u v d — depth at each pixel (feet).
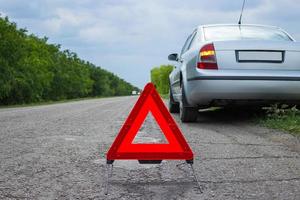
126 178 13.28
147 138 21.38
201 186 12.32
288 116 25.39
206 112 34.22
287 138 20.44
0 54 163.73
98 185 12.57
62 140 21.54
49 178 13.44
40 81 223.51
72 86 331.36
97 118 36.22
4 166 15.26
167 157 12.93
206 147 18.37
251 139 20.39
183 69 27.50
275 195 11.41
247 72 23.54
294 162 15.24
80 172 14.19
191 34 30.32
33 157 16.88
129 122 12.98
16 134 24.61
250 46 23.75
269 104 24.95
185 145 12.92
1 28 164.66
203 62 23.95
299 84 23.53
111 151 12.94
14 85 177.99
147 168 14.55
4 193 11.86
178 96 30.76
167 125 12.94
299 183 12.53
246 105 25.41
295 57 23.77
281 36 26.14
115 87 612.29
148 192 11.81
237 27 27.20
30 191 12.03
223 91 23.58
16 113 49.32
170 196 11.42
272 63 23.73
